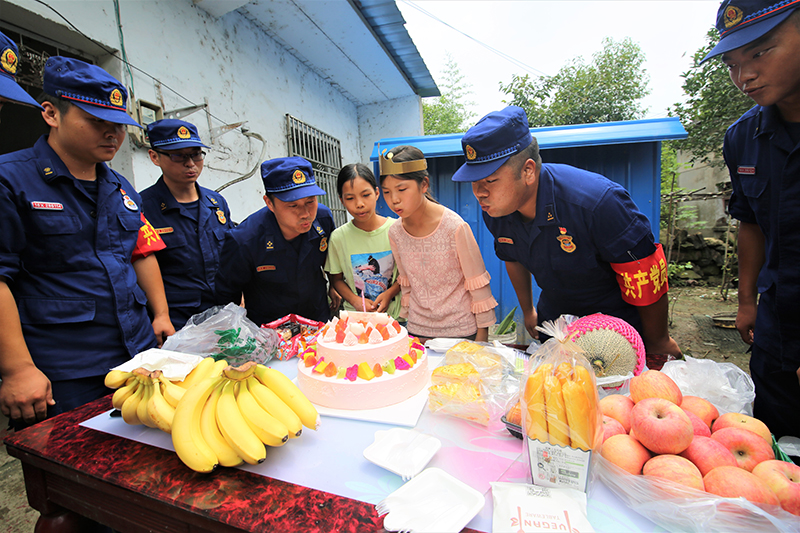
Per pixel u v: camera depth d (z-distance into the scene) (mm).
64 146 1859
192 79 4043
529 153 1596
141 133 3322
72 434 1349
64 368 1830
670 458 901
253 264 2439
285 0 4734
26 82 2967
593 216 1654
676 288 7977
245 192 4906
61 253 1843
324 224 2717
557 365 986
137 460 1180
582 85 8961
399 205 1994
